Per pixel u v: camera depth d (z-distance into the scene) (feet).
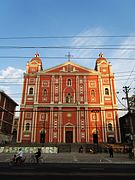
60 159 94.53
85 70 187.83
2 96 189.78
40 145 152.56
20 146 146.30
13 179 37.55
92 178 39.14
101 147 140.97
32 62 191.72
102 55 202.18
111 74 185.98
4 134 194.70
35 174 44.01
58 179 37.91
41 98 177.68
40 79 184.65
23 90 180.75
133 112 135.74
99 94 178.19
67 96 179.22
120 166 64.75
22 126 167.94
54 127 167.12
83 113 171.73
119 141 162.91
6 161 84.43
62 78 185.16
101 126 166.61
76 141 163.22
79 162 82.07
